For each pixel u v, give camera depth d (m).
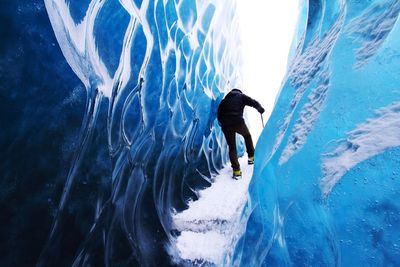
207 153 3.41
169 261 1.73
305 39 1.60
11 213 0.79
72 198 1.08
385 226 0.62
